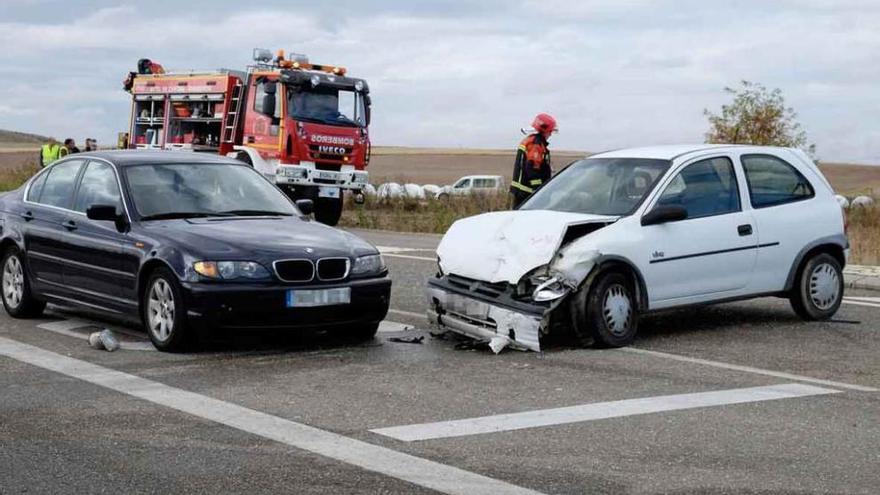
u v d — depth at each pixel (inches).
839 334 413.1
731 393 310.0
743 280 415.2
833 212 441.4
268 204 424.5
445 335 407.2
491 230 396.8
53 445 252.4
